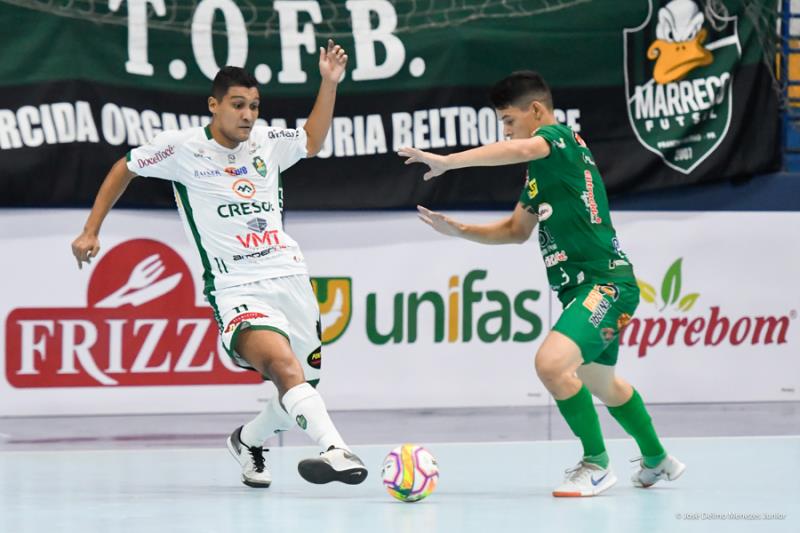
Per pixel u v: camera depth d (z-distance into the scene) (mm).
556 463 21797
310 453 23328
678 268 28359
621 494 17922
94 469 21125
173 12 26078
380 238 27047
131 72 25812
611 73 28109
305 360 18250
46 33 25328
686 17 28453
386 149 27125
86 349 25547
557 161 17594
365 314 26891
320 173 26781
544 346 17234
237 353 17281
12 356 25172
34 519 15523
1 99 25078
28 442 24969
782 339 28766
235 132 17453
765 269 28766
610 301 17562
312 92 26797
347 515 15742
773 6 28984
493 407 27328
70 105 25422
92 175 25578
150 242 25938
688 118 28484
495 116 27594
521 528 14688
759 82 28906
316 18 26781
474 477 19938
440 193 27344
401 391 26969
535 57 27781
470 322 27297
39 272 25375
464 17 27469
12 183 25156
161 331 25938
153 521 15305
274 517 15602
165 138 17734
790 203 29062
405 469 16766
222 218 17672
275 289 17625
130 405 25719
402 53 27156
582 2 27953
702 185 28641
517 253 27500
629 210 28281
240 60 26469
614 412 18609
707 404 28312
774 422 27750
